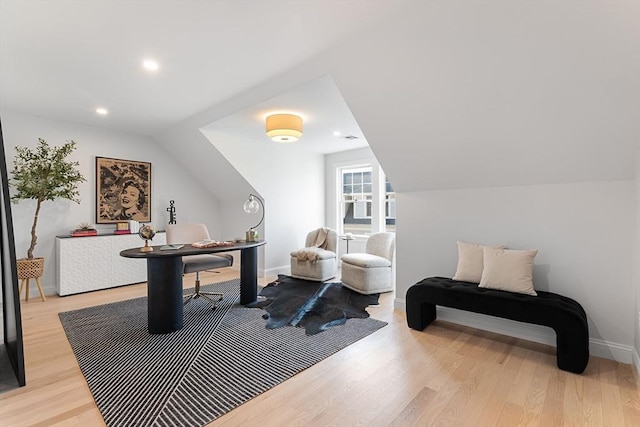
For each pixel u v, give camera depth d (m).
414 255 3.46
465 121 2.51
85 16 2.04
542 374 2.11
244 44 2.41
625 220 2.35
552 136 2.32
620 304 2.37
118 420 1.64
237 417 1.67
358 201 5.98
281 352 2.42
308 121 3.99
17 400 1.81
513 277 2.51
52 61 2.66
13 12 1.99
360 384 1.99
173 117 4.24
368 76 2.53
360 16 2.09
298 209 5.83
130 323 3.06
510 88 2.16
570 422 1.63
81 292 4.15
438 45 2.12
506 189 2.88
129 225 4.71
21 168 3.85
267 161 5.29
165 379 2.03
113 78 3.00
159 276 2.80
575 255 2.55
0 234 2.52
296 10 2.01
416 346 2.54
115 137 4.82
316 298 3.91
